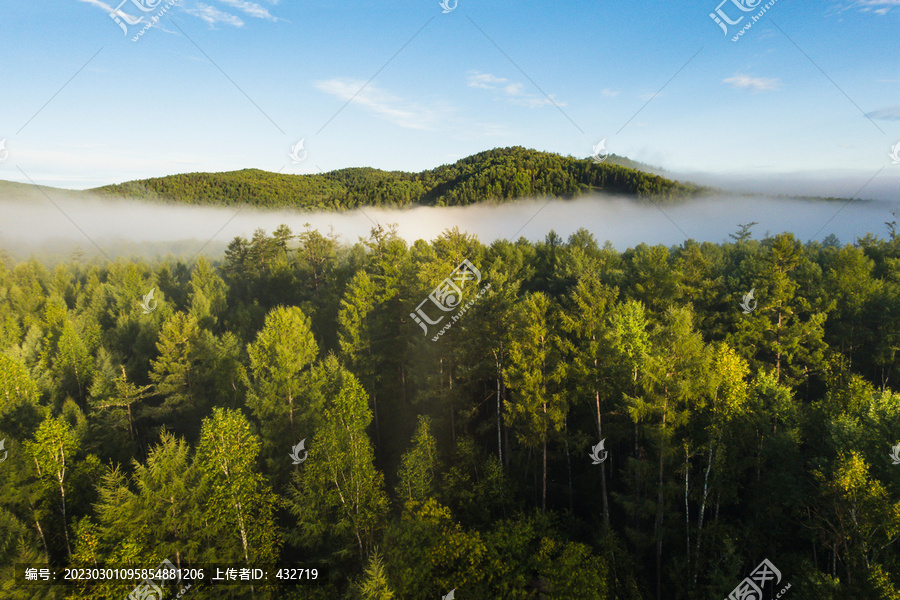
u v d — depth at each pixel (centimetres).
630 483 2448
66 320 5212
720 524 2259
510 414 2495
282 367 2895
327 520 2261
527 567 2098
